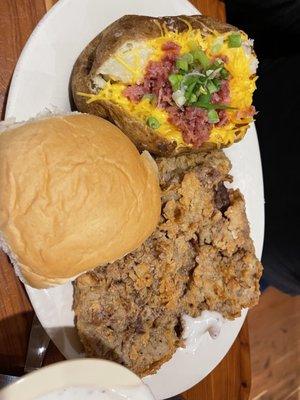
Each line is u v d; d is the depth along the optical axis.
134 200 0.20
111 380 0.15
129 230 0.20
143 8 0.23
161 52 0.21
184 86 0.21
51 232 0.18
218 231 0.24
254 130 0.27
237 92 0.23
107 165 0.19
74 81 0.22
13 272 0.22
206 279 0.24
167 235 0.23
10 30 0.21
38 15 0.22
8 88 0.21
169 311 0.23
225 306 0.25
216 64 0.22
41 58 0.21
